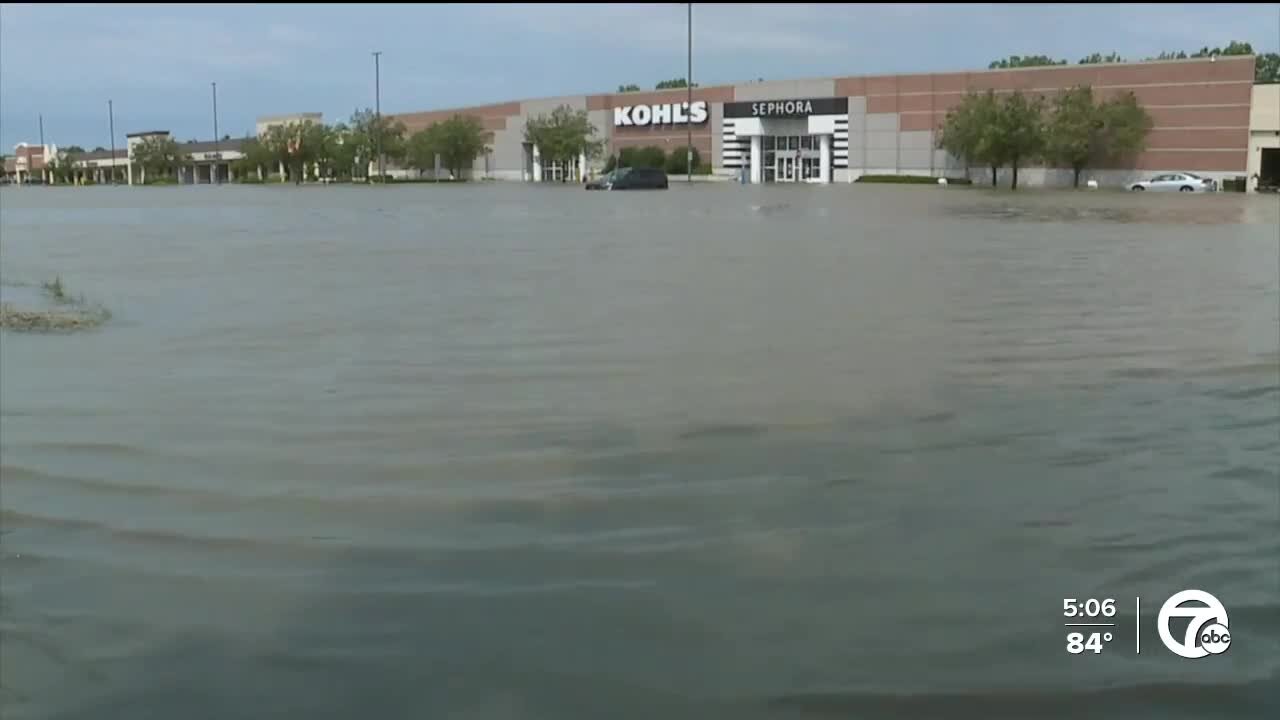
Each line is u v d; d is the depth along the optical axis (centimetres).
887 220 2666
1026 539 456
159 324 1000
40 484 534
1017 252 1719
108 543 461
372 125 9456
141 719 330
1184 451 577
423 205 3778
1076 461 560
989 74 6825
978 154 6356
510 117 9581
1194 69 5966
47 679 353
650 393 705
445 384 736
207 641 376
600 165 8869
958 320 1001
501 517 483
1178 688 343
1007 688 343
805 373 764
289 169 10200
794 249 1772
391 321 1004
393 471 546
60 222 2872
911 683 345
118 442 602
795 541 454
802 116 7744
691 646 368
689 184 7144
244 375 770
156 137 12288
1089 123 6059
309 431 621
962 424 628
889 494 510
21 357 838
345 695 341
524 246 1852
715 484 523
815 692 340
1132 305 1102
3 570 435
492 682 347
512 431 616
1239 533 464
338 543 456
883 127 7325
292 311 1073
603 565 431
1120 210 3256
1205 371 773
